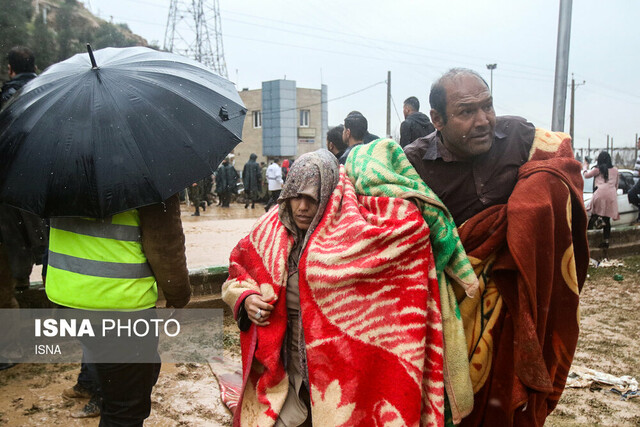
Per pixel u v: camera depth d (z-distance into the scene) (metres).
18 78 4.21
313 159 2.47
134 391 2.66
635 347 5.19
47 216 2.36
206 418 3.55
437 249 2.46
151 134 2.46
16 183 2.39
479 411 2.63
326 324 2.32
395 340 2.29
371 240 2.27
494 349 2.59
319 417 2.32
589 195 11.22
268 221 2.65
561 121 7.70
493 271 2.58
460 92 2.43
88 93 2.48
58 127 2.40
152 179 2.40
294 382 2.52
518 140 2.64
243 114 2.89
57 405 3.66
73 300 2.51
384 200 2.43
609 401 3.99
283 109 49.19
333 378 2.31
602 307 6.65
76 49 21.03
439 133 2.69
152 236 2.57
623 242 10.34
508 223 2.47
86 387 3.74
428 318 2.38
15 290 4.40
